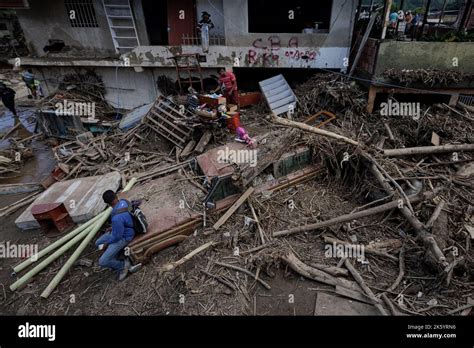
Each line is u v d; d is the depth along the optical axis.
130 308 4.88
